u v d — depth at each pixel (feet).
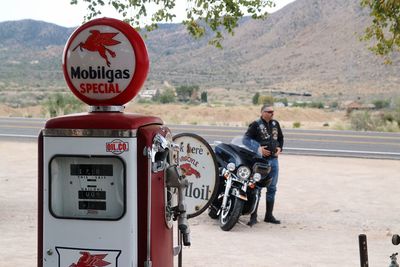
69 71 17.03
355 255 27.61
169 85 456.04
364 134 100.68
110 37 16.76
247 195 33.88
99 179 16.19
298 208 40.04
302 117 208.03
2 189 44.19
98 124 15.81
